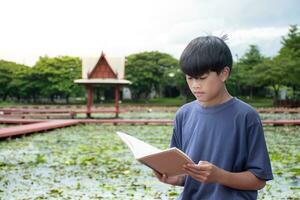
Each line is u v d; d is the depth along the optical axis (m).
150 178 7.71
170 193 6.27
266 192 6.45
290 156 10.96
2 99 74.44
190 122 2.52
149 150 2.33
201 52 2.29
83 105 56.25
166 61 66.50
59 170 8.62
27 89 65.31
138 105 55.47
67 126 21.94
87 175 8.03
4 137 14.98
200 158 2.40
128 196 6.17
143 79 65.81
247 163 2.35
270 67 53.94
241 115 2.36
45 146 13.18
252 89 69.62
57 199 5.96
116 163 9.66
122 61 29.94
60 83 63.16
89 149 12.31
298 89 58.72
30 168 8.88
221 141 2.36
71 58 66.56
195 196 2.44
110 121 23.91
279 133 19.16
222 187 2.34
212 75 2.30
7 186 6.92
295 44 57.88
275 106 53.16
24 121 23.48
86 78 29.23
